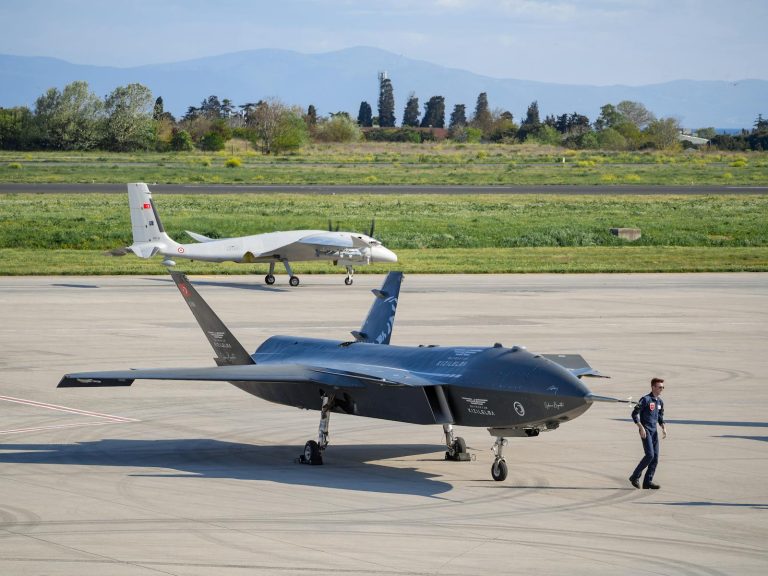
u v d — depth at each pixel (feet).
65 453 143.33
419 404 129.39
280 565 92.73
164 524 106.63
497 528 106.73
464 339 249.96
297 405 148.56
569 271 419.74
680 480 129.39
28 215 566.77
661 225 585.63
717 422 166.09
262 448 148.97
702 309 314.96
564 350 237.04
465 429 164.25
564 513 113.29
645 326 278.46
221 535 102.63
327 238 360.69
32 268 401.90
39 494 119.55
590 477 131.44
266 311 299.79
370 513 112.47
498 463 129.39
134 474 131.23
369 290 355.56
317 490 123.54
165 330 262.47
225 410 176.45
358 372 134.82
